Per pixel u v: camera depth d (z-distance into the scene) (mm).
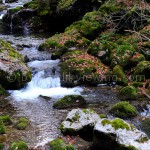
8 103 10133
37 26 20172
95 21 15898
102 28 15703
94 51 13367
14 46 15445
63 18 18938
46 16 19969
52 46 14992
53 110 9594
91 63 12430
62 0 19344
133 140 6750
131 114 9125
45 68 12516
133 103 10016
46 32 20094
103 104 10023
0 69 11078
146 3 14359
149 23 15094
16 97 10719
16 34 19203
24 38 17859
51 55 14016
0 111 9469
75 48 14719
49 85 11828
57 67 12648
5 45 12477
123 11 15016
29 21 20219
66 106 9797
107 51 13125
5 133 7898
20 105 9977
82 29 15898
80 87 11664
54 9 19500
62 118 8969
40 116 9117
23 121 8539
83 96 10766
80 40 15227
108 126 7098
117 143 6758
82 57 12992
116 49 13055
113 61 12641
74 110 8430
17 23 20109
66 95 10148
